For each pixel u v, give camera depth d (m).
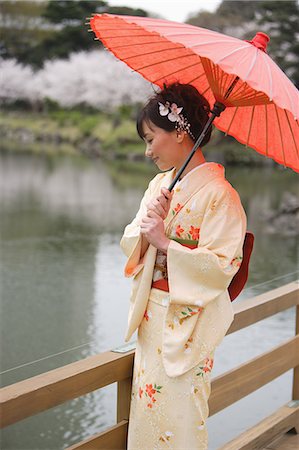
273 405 3.56
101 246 9.97
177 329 1.68
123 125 31.22
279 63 23.62
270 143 1.88
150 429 1.74
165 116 1.71
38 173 21.09
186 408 1.70
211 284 1.65
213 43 1.49
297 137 1.77
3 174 20.55
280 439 2.60
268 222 13.16
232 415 3.42
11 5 39.72
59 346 3.54
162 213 1.68
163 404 1.71
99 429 2.98
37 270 7.73
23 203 14.99
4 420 1.51
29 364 1.80
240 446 2.28
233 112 1.92
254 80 1.43
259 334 4.38
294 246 10.24
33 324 4.42
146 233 1.67
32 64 40.22
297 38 24.59
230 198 1.70
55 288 6.40
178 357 1.67
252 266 7.48
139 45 1.84
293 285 2.72
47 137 35.19
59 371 1.71
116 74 33.78
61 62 37.34
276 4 25.09
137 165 24.92
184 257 1.63
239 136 1.94
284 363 2.60
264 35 1.61
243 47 1.53
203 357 1.69
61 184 18.64
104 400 3.18
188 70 1.90
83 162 25.41
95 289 6.02
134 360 1.84
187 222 1.71
